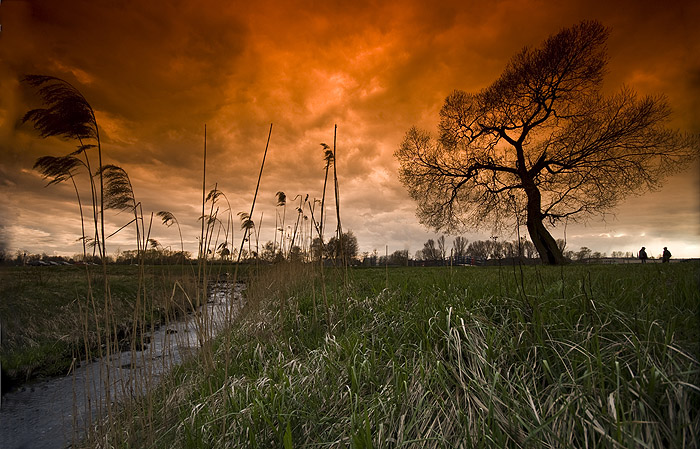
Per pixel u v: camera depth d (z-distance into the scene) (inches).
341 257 192.4
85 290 311.9
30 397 159.8
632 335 102.0
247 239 235.9
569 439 77.1
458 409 91.4
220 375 147.9
